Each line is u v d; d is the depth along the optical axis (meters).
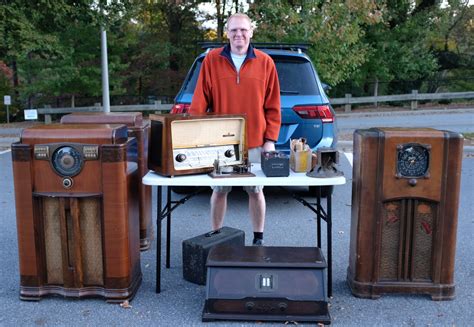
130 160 3.11
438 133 2.98
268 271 2.84
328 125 4.88
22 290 3.08
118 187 2.95
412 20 20.02
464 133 10.66
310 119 4.81
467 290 3.25
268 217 4.94
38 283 3.08
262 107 3.57
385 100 18.05
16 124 15.12
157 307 3.03
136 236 3.26
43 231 3.05
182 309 3.01
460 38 22.62
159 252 3.22
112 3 12.09
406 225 3.06
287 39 10.05
